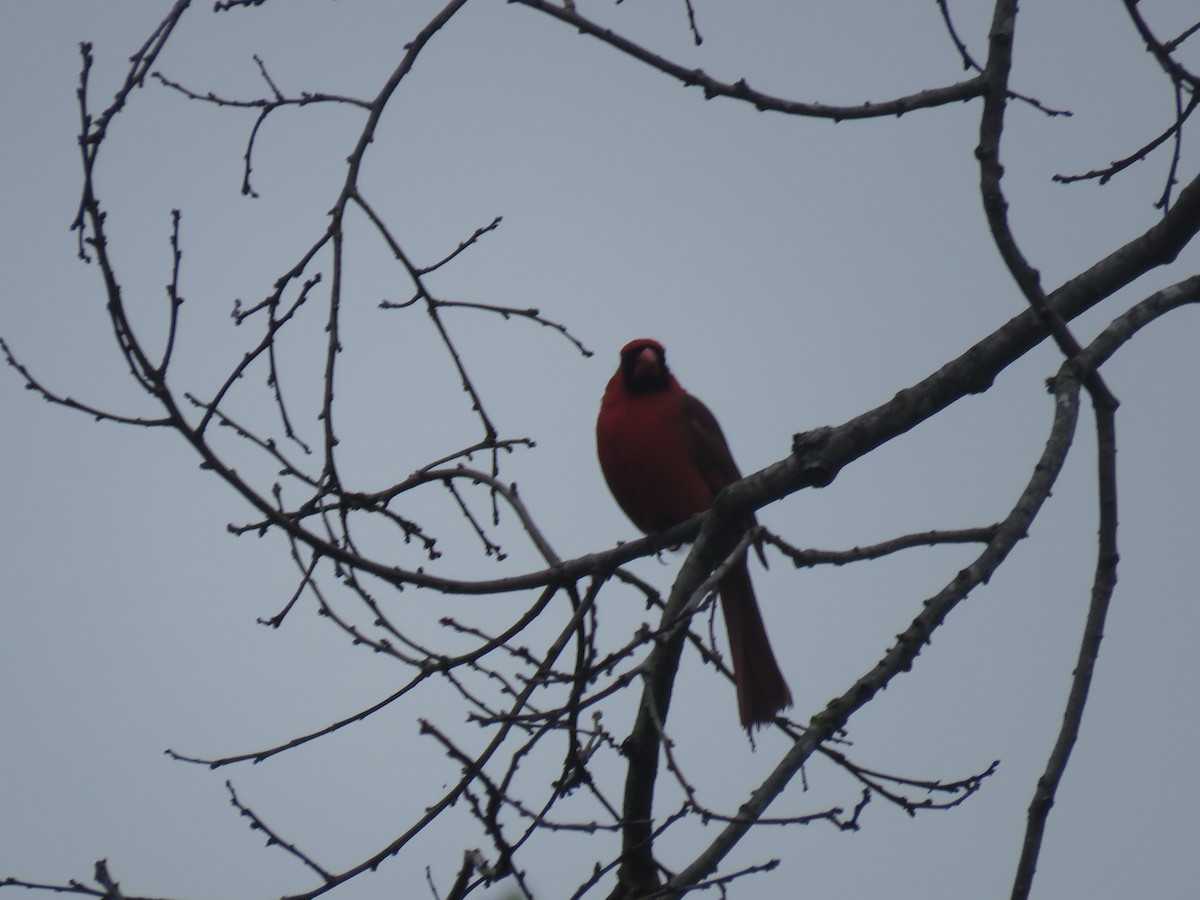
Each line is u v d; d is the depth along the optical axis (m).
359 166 8.14
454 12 8.23
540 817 6.87
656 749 8.19
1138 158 8.61
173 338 8.05
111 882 7.54
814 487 9.09
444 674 8.30
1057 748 6.47
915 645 6.45
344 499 8.50
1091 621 6.93
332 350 8.09
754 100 7.96
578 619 8.99
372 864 7.96
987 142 7.31
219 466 8.45
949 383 8.86
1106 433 7.27
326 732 8.53
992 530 7.35
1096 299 8.72
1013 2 7.46
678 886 6.14
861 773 7.45
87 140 7.54
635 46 8.01
